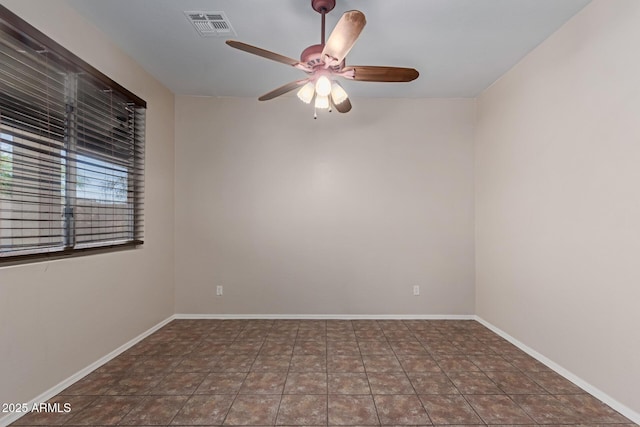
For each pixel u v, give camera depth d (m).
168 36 2.63
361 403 2.08
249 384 2.31
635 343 1.90
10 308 1.84
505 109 3.25
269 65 3.12
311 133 3.90
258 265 3.88
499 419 1.92
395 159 3.91
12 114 1.89
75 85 2.34
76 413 1.95
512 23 2.44
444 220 3.90
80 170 2.41
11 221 1.97
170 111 3.75
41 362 2.03
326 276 3.88
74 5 2.23
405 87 3.60
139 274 3.12
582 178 2.29
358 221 3.89
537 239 2.76
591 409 2.02
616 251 2.02
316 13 2.32
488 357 2.79
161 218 3.54
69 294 2.25
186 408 2.02
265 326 3.59
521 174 2.98
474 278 3.89
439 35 2.60
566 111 2.43
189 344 3.05
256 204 3.89
